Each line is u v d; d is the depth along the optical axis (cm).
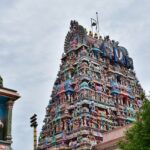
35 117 4150
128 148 3309
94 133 9031
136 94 11212
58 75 11012
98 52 10950
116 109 10162
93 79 10169
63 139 9288
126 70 11544
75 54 10975
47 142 9769
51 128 9981
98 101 9806
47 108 10625
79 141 8844
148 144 3170
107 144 6044
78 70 10344
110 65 11056
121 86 10831
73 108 9694
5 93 3036
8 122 2984
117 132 6147
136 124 3394
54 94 10644
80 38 11094
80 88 9812
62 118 9700
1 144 2875
